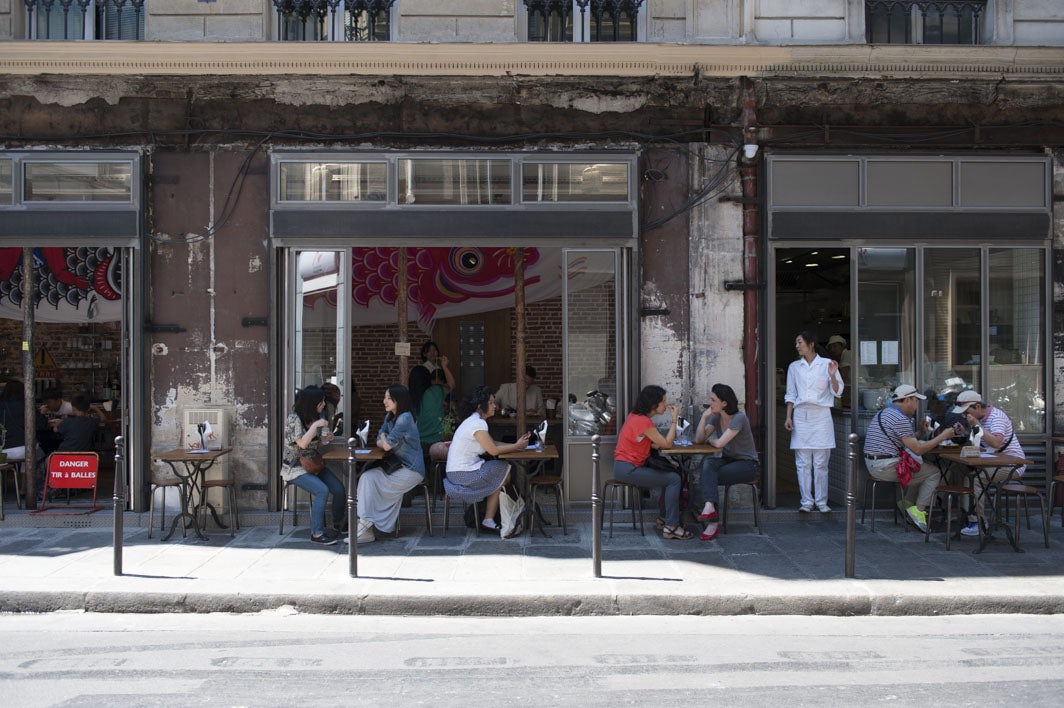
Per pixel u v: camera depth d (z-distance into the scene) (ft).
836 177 27.66
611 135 27.45
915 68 26.76
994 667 15.56
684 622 18.56
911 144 27.81
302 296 27.37
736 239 27.50
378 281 35.45
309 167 27.09
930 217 27.73
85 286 32.60
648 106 27.30
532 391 33.94
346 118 27.17
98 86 26.37
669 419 27.04
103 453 37.68
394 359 39.40
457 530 25.86
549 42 26.30
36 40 25.21
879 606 19.12
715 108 27.35
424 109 27.14
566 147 27.40
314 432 23.99
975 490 24.45
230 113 26.96
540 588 19.63
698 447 24.57
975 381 28.40
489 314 39.40
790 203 27.58
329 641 17.15
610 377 27.63
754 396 27.35
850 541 20.66
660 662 15.84
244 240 27.12
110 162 26.94
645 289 27.40
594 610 19.13
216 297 27.04
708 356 27.40
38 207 26.73
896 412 25.12
